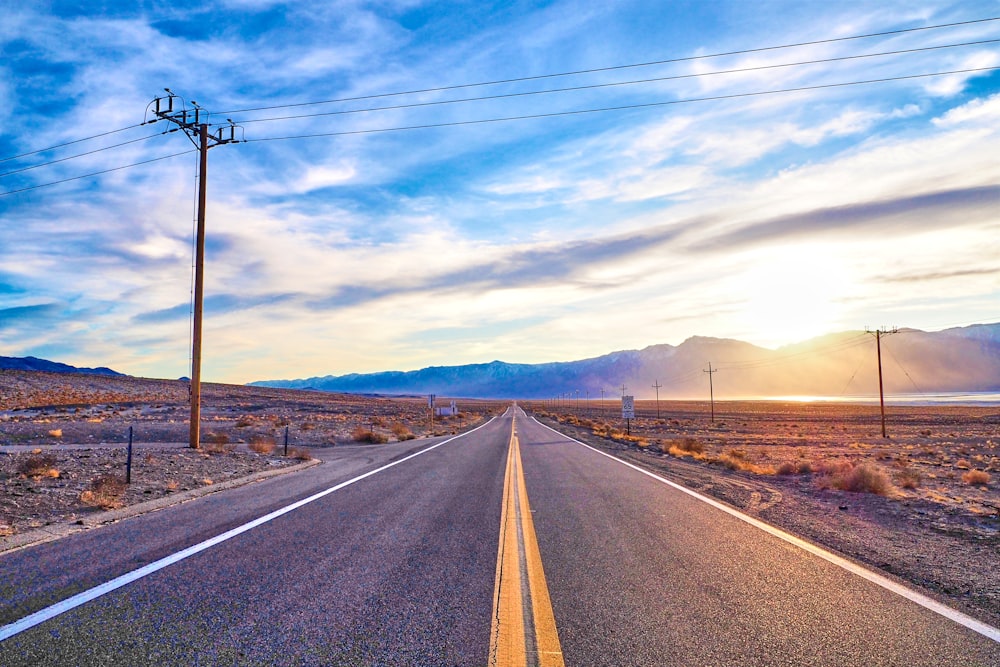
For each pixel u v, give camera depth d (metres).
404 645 4.37
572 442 33.41
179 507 10.45
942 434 58.84
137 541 7.70
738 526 9.10
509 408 191.00
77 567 6.42
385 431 44.00
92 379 87.12
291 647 4.32
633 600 5.47
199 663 4.04
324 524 8.91
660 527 8.95
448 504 10.91
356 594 5.55
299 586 5.79
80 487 11.97
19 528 8.49
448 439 35.38
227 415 57.53
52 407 55.91
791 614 5.14
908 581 6.25
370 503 10.95
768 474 19.53
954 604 5.47
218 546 7.43
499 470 17.17
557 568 6.56
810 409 170.50
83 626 4.69
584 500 11.65
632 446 34.34
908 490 15.39
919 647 4.46
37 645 4.32
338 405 103.12
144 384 92.44
